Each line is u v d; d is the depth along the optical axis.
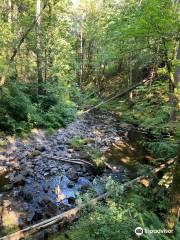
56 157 8.67
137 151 10.04
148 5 5.18
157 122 9.14
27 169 7.63
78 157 8.85
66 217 5.19
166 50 6.02
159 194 5.81
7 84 11.08
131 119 15.13
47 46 14.45
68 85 21.27
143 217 4.44
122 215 4.20
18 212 5.54
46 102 13.83
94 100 22.08
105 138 11.66
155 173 6.88
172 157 6.99
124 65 26.28
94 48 29.86
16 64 13.80
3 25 11.34
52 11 14.49
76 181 7.25
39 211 5.64
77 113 16.48
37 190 6.56
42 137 10.77
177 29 5.42
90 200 5.32
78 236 4.22
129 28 5.46
